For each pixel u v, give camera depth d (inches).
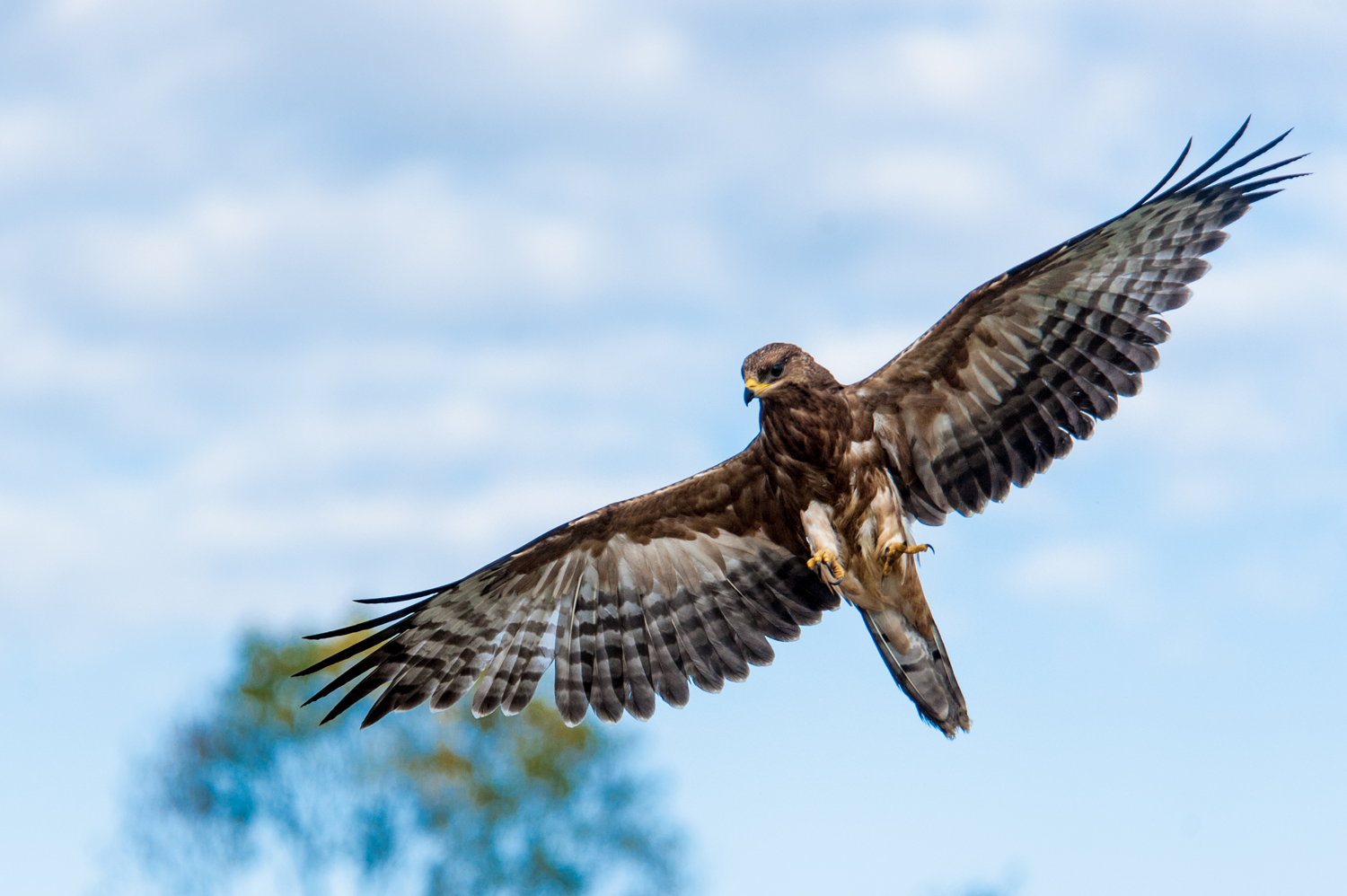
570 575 561.6
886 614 523.8
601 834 1573.6
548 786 1555.1
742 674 553.0
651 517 553.0
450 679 553.0
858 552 520.4
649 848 1582.2
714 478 544.1
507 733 1571.1
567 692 558.3
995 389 518.0
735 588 559.2
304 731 1546.5
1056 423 510.6
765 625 557.3
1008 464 519.5
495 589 553.3
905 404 525.0
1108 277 495.5
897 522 516.7
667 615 562.3
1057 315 503.8
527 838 1567.4
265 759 1544.0
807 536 523.8
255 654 1563.7
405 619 542.3
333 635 531.8
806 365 511.5
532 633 560.7
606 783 1588.3
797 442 510.3
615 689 559.2
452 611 550.0
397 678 546.3
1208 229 490.0
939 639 521.0
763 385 504.7
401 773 1561.3
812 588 553.6
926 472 529.0
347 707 538.3
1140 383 495.2
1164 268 491.5
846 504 516.7
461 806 1561.3
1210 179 484.1
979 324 507.8
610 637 563.8
